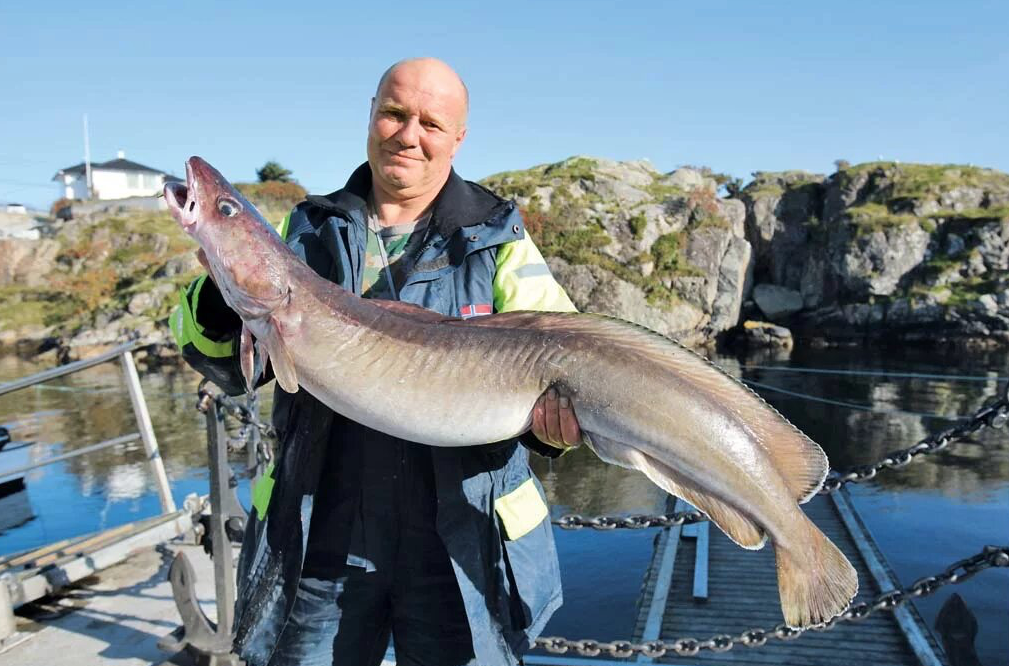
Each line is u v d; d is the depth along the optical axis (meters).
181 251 47.44
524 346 2.16
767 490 2.12
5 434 19.83
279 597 2.15
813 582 2.12
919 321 35.12
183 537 5.60
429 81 2.21
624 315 35.78
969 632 3.51
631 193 40.28
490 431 2.13
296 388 2.13
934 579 3.00
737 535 2.17
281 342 2.14
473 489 2.15
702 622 7.30
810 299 39.03
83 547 5.09
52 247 50.12
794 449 2.19
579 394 2.11
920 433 20.33
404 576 2.21
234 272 2.13
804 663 6.15
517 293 2.32
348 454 2.24
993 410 2.84
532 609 2.20
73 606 4.48
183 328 2.30
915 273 36.22
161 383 30.69
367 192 2.46
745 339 38.38
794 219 40.91
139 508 14.05
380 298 2.36
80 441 20.31
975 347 34.66
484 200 2.39
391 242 2.41
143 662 3.85
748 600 7.72
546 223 38.06
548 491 15.65
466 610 2.08
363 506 2.20
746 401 2.20
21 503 14.50
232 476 4.09
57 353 38.47
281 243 2.21
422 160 2.25
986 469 16.91
